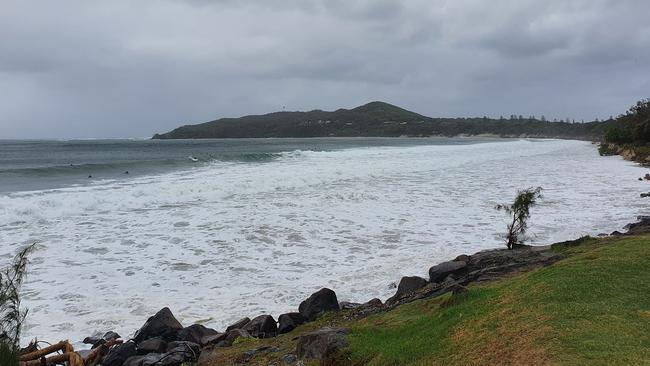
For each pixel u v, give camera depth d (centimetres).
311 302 1014
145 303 1091
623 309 534
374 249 1484
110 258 1377
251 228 1714
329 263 1354
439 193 2500
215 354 812
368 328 728
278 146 8944
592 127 15088
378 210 2048
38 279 1209
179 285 1196
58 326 973
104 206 1981
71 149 7831
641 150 4997
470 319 609
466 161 4475
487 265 1166
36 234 1573
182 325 983
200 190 2342
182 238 1580
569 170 3791
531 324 531
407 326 705
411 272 1265
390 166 3706
